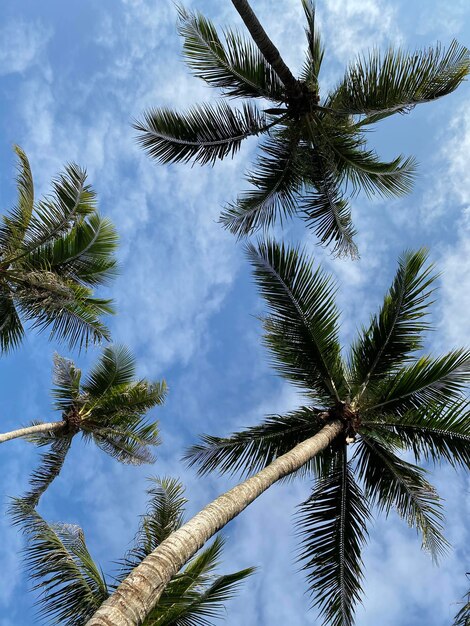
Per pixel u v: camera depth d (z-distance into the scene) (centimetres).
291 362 1108
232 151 1258
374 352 1080
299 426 1090
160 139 1242
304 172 1248
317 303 1089
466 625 666
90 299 1605
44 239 1420
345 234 1250
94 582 994
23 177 1380
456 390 988
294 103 1157
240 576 882
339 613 913
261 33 989
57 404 1802
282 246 1085
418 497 994
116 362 1834
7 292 1436
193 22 1132
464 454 982
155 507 1165
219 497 680
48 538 993
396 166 1277
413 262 1039
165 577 486
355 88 1094
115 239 1539
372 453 1069
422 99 1045
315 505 1012
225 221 1226
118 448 1861
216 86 1190
